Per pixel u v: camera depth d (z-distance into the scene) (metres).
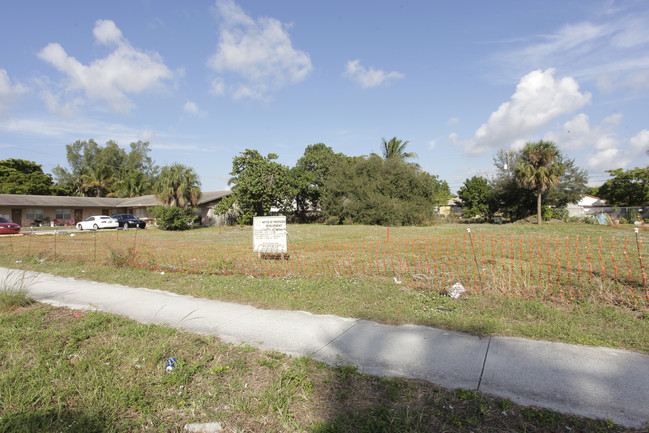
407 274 8.77
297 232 26.06
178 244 18.02
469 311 5.73
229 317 5.82
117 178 65.06
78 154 65.75
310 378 3.78
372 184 37.53
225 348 4.55
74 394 3.56
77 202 44.69
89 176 59.97
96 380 3.74
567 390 3.37
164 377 3.81
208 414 3.21
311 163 45.72
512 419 3.00
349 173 39.38
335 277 8.54
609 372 3.68
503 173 39.66
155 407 3.32
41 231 32.97
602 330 4.79
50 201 42.41
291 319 5.64
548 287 6.76
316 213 46.81
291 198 41.56
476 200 42.50
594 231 22.22
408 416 3.05
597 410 3.06
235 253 13.54
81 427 3.00
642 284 7.01
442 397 3.34
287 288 7.48
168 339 4.81
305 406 3.29
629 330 4.75
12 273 9.50
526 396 3.30
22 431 2.94
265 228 12.27
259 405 3.30
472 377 3.68
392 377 3.74
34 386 3.67
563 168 34.03
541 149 33.69
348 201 38.69
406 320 5.42
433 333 4.88
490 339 4.61
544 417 2.97
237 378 3.80
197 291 7.54
